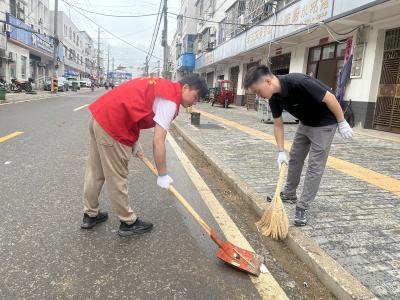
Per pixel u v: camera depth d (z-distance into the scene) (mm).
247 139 8742
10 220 3559
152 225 3506
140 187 4781
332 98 3129
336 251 2959
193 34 42469
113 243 3182
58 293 2453
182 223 3664
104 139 3016
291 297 2541
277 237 3363
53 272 2695
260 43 16328
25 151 6660
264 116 12914
